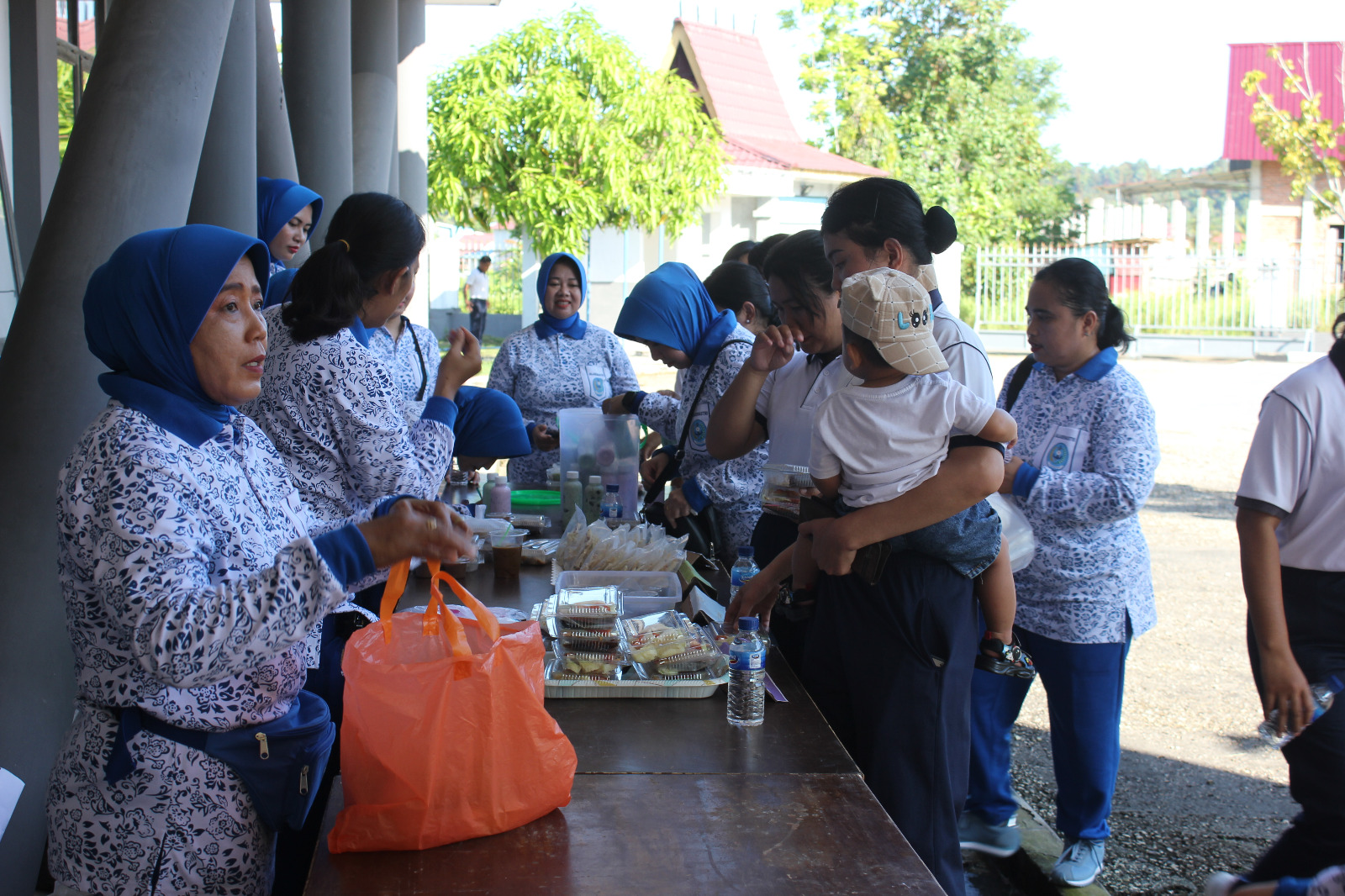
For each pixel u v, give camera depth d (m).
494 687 1.65
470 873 1.60
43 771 2.48
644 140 16.67
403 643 1.74
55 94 6.20
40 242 2.60
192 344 1.67
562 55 16.20
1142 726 4.39
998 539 2.27
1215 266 20.94
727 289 3.66
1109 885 3.20
